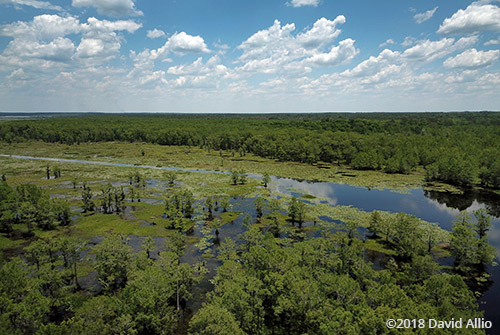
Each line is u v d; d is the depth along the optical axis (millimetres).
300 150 182750
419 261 52531
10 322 35562
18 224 81875
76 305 48094
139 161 180875
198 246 70312
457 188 119688
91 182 129125
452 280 44406
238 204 101125
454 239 61094
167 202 92625
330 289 42562
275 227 79062
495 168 117688
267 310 46438
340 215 89562
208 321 35688
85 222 84062
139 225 82312
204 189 119438
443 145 168500
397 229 68125
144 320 40344
